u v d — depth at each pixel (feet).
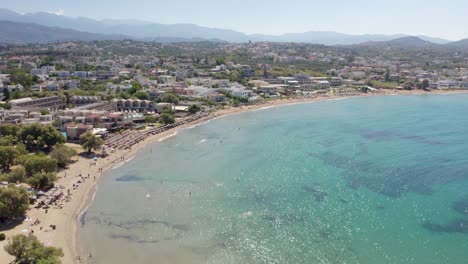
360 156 490.08
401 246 274.77
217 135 612.29
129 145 531.91
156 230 295.28
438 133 624.59
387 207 337.72
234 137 597.52
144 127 634.43
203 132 635.25
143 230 294.66
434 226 303.27
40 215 309.22
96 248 267.39
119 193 367.25
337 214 324.60
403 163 461.37
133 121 652.89
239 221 311.27
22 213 301.43
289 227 302.45
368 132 630.33
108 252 262.67
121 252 263.29
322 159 476.95
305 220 314.14
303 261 256.73
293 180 402.93
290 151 513.04
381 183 394.93
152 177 412.57
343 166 449.06
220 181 400.26
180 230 295.69
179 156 492.95
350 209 334.03
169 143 560.61
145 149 526.98
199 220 312.09
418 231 295.89
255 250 269.23
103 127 592.60
